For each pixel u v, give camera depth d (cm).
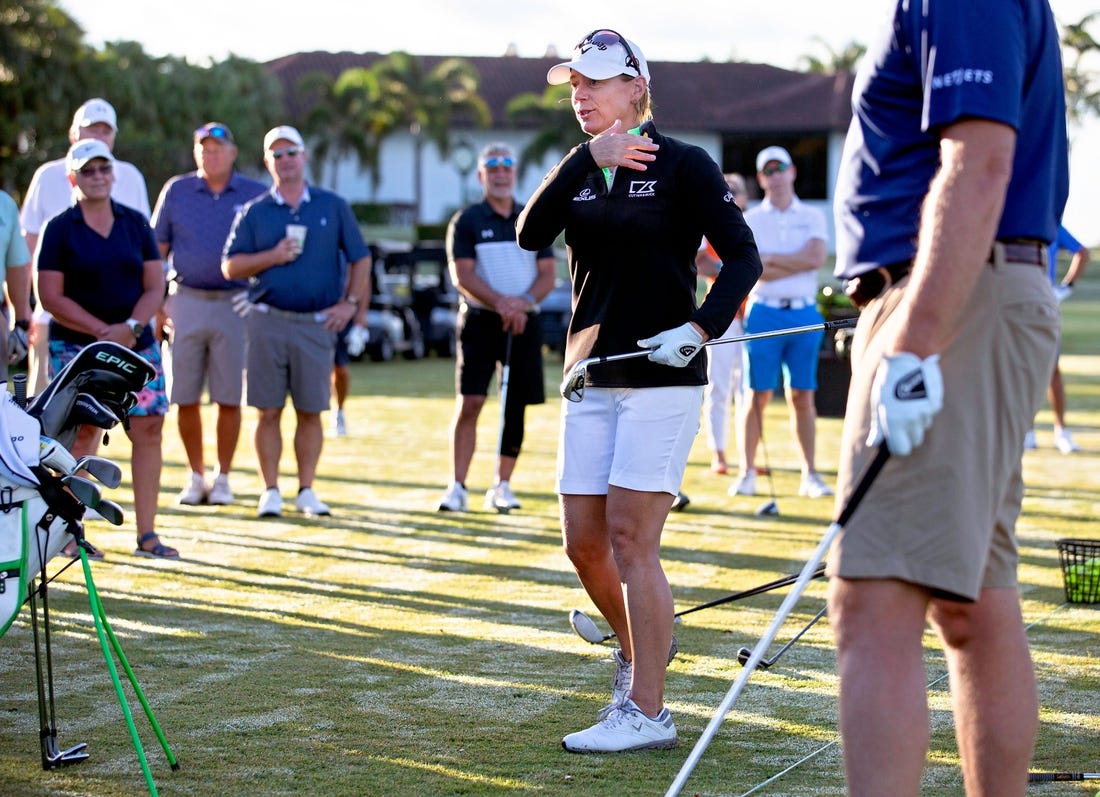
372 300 2586
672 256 420
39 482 385
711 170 418
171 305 892
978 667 299
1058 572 688
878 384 266
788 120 6053
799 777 386
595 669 507
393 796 371
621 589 448
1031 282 279
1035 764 394
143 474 732
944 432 271
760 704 461
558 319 2542
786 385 963
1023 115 281
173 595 632
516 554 742
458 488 898
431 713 450
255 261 848
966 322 275
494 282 884
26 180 3509
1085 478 1033
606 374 419
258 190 905
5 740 418
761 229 935
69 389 434
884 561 273
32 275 844
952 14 268
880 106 290
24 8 3509
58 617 582
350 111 5753
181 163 4450
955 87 264
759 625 579
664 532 813
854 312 1391
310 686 482
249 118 4791
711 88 6306
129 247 718
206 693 471
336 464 1137
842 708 278
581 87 441
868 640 278
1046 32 286
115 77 4053
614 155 410
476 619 589
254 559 723
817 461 1159
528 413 1577
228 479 941
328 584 661
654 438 413
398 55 5862
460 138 6338
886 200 289
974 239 261
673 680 492
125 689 475
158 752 408
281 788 377
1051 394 1200
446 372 2280
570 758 405
